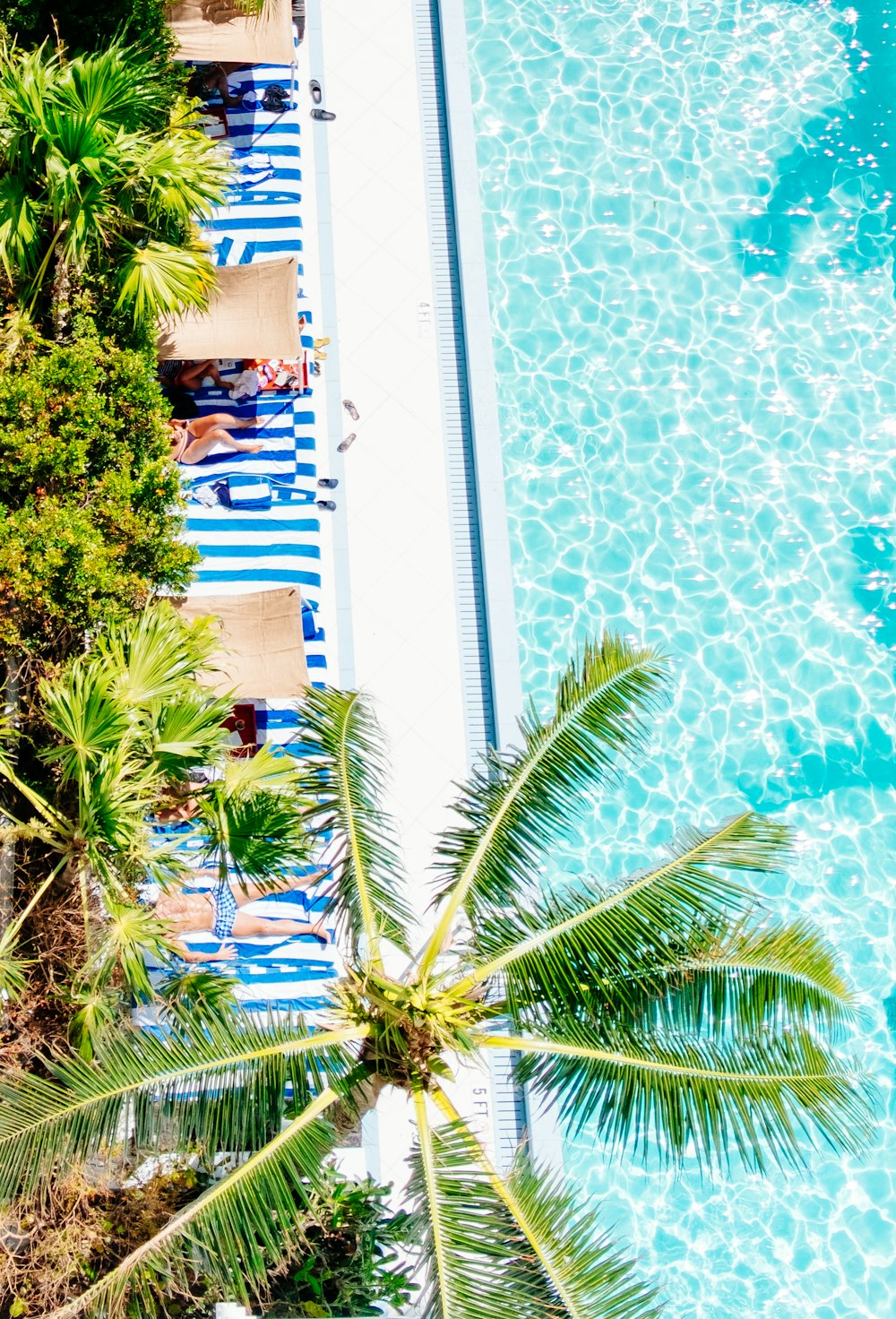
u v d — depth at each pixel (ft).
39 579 31.68
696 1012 24.56
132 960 27.30
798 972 24.48
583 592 49.62
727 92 56.44
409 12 54.54
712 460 51.65
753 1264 41.98
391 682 46.39
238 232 47.57
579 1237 22.88
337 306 50.47
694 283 53.93
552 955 25.17
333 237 51.29
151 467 35.65
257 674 40.93
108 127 32.58
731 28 57.16
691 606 49.88
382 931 27.14
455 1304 21.83
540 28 56.39
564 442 51.31
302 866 30.89
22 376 33.19
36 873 31.96
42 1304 28.12
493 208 54.13
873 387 53.16
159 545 35.68
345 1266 32.50
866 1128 24.04
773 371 53.01
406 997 26.00
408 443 49.19
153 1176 30.81
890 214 55.47
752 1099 23.89
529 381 51.98
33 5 36.96
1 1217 27.48
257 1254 23.18
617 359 52.65
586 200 54.54
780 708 49.01
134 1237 29.68
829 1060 24.22
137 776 28.81
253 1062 24.76
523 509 50.42
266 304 44.14
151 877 35.86
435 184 52.70
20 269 33.99
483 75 55.67
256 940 39.99
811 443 52.19
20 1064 30.01
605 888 25.75
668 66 56.49
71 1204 29.14
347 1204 33.63
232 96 49.19
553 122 55.36
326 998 39.63
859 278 54.65
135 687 28.22
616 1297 22.07
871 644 49.96
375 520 48.16
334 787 27.81
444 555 48.16
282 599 41.34
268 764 28.55
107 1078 23.62
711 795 47.93
